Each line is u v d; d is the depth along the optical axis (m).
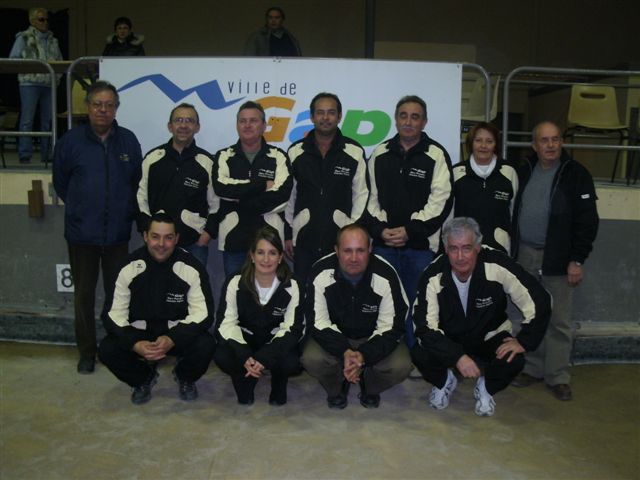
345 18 8.77
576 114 4.88
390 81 3.70
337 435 2.71
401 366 2.88
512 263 2.88
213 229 3.33
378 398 3.04
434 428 2.80
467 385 3.37
